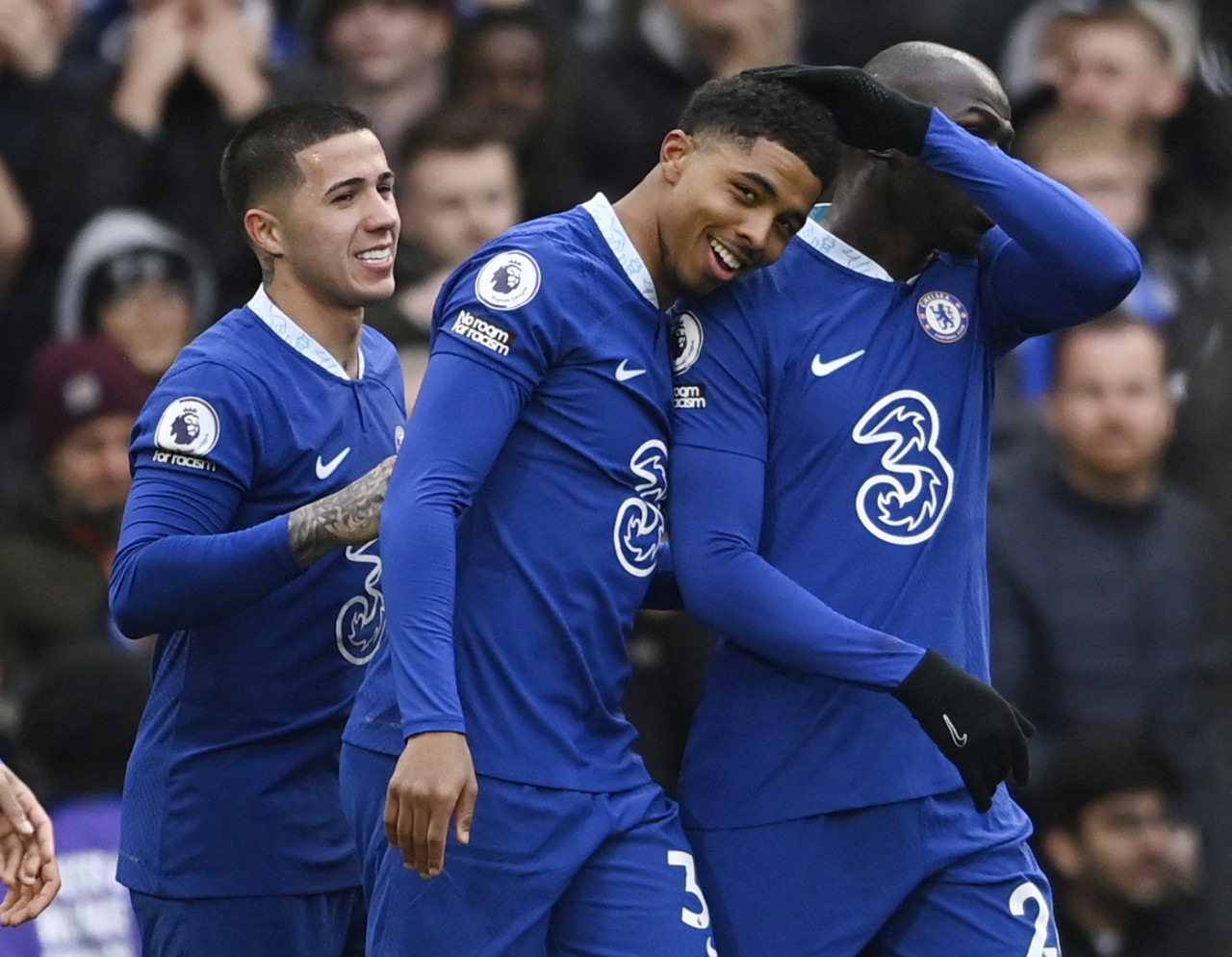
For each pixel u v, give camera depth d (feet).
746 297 46.03
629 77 86.17
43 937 53.06
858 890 46.11
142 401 71.51
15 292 81.56
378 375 50.42
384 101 87.71
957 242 46.73
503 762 43.83
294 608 48.26
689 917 45.11
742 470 45.24
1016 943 46.29
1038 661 69.62
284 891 49.06
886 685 43.86
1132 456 69.72
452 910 43.93
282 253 48.49
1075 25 90.17
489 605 44.06
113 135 82.38
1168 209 87.15
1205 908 65.87
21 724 55.88
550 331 43.55
